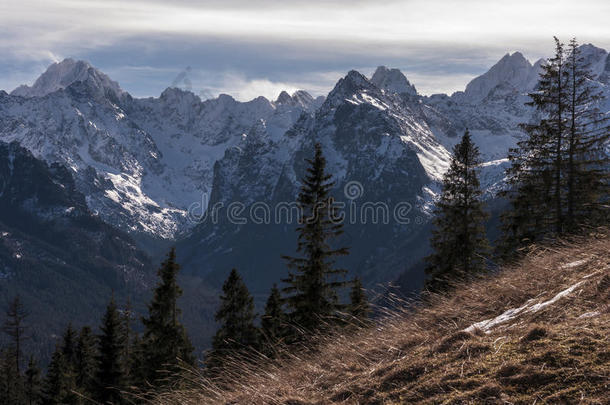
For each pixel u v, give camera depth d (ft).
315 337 19.99
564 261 22.16
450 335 15.53
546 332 13.69
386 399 13.07
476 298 20.67
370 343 18.31
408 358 15.14
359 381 14.71
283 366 18.45
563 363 11.68
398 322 20.22
